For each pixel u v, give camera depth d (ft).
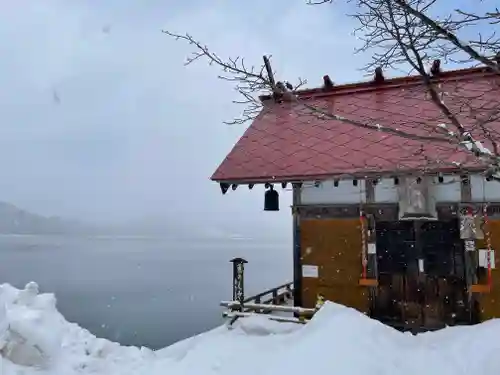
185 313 107.55
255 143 39.58
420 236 34.78
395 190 35.22
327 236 36.91
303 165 34.27
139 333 86.22
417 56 12.14
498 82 17.56
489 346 22.02
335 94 44.68
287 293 47.19
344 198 36.63
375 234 35.58
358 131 37.01
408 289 34.76
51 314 27.89
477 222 32.58
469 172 20.71
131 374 25.17
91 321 97.40
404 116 34.68
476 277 32.83
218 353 26.94
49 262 241.55
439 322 33.71
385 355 22.81
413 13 11.62
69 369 24.22
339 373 21.47
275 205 36.52
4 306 25.67
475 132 19.58
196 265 260.21
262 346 26.99
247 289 146.41
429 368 21.54
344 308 27.27
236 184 35.91
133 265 249.55
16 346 23.54
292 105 28.63
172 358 28.14
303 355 23.62
